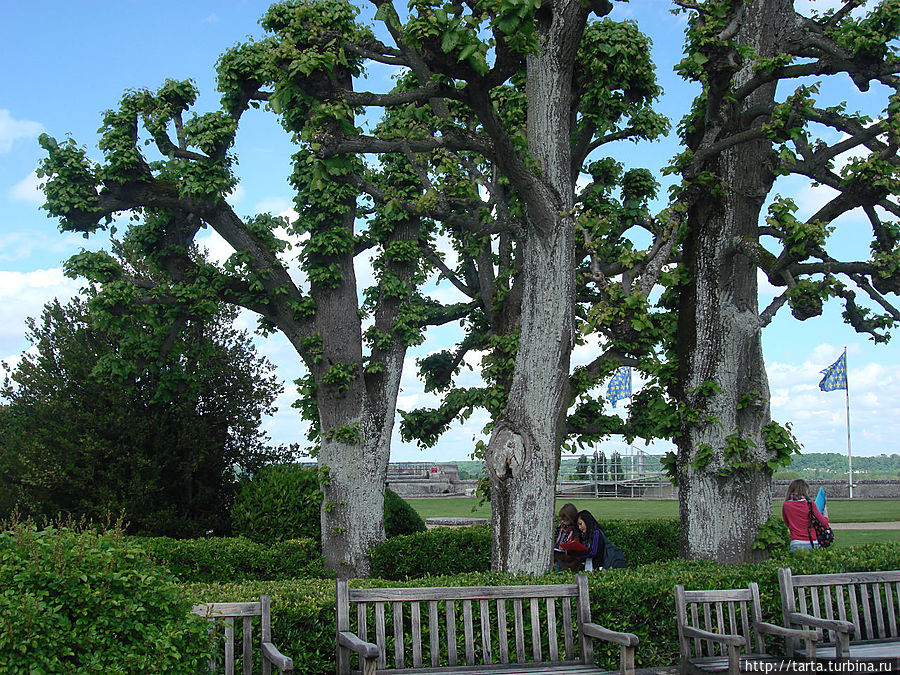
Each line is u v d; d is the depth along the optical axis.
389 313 14.98
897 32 8.95
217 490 16.52
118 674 4.21
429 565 13.65
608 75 12.09
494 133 8.84
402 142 8.85
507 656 6.13
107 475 14.94
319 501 14.48
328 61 8.41
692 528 9.67
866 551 8.76
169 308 13.63
